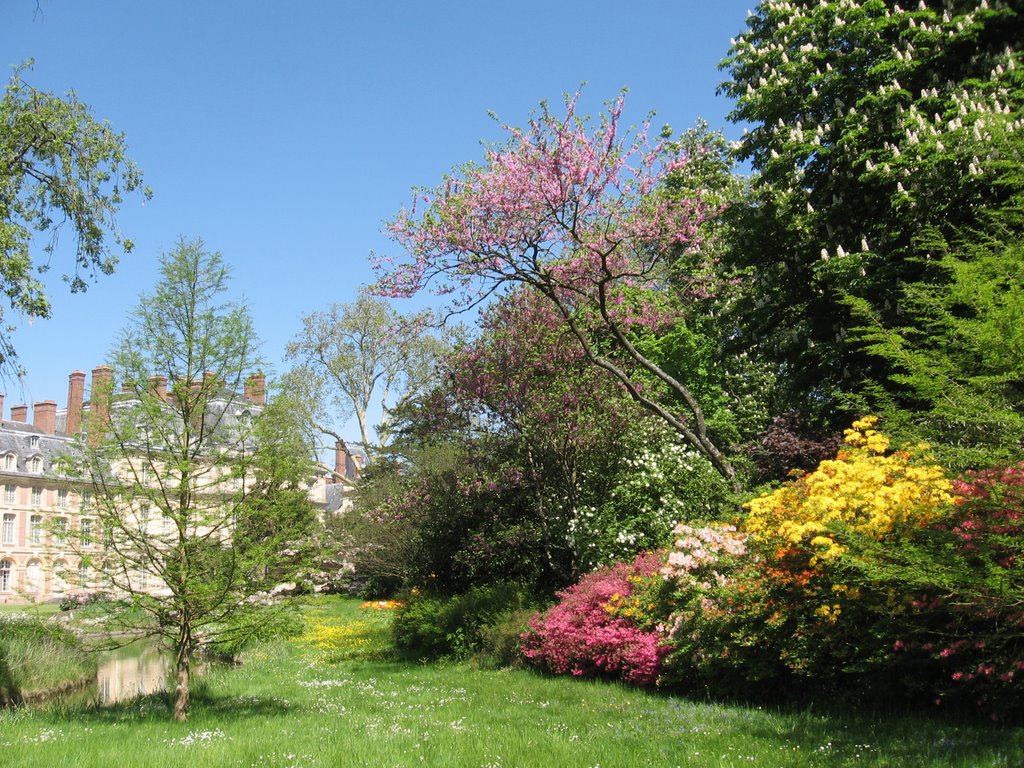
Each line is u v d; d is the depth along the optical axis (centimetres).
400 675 1404
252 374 1012
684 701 898
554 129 1298
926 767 518
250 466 987
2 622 1683
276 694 1212
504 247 1328
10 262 1386
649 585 1078
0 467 5672
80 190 1595
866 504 748
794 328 1667
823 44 1664
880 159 1412
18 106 1552
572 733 734
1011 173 959
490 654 1434
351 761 645
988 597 595
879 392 838
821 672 805
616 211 1342
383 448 2795
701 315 1938
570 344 1602
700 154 1486
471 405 1698
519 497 1688
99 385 959
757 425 2006
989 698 667
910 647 691
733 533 1031
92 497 952
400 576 2825
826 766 545
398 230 1342
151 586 1033
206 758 679
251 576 982
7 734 855
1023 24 1516
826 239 1538
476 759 633
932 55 1512
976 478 622
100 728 897
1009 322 624
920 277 1287
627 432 1536
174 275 982
